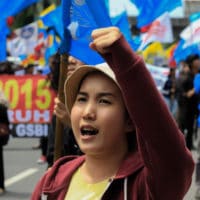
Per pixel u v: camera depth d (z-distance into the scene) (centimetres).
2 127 956
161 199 265
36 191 308
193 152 1510
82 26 434
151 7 674
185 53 1692
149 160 260
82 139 279
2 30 1031
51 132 590
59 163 308
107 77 275
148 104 249
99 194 279
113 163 282
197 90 1141
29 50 1930
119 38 244
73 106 288
